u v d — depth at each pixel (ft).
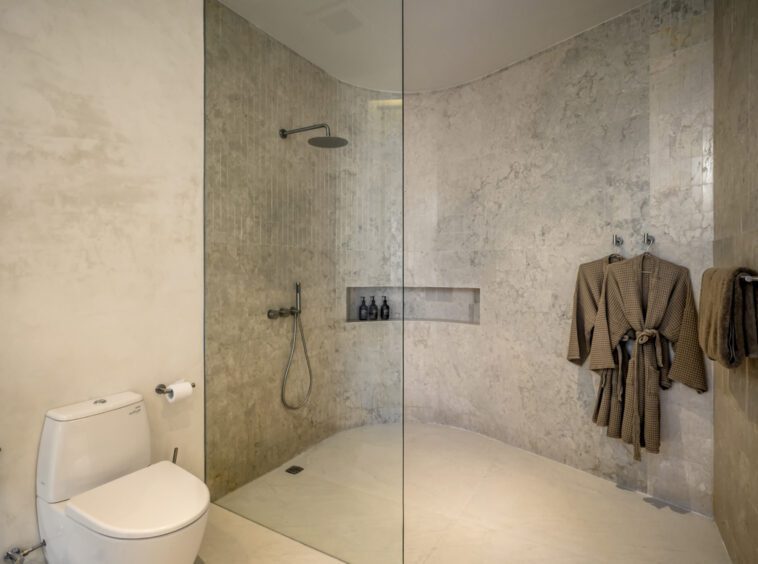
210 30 6.86
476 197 10.25
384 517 5.81
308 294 6.75
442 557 5.86
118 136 5.66
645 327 7.18
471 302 10.99
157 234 6.18
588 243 8.23
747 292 4.63
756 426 4.83
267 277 6.98
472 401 10.53
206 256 6.89
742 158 5.30
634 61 7.53
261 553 5.98
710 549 5.96
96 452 5.07
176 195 6.43
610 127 7.88
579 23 7.98
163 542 4.09
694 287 6.86
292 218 6.96
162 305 6.27
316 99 6.71
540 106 8.98
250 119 7.13
